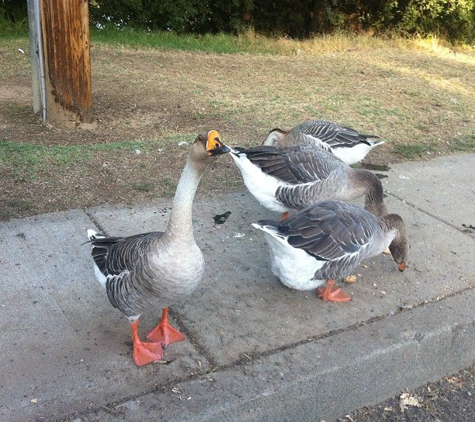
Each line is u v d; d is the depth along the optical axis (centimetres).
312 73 560
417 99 481
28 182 262
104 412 141
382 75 568
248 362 163
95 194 259
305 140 283
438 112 448
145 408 143
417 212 271
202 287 198
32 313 176
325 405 165
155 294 147
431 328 184
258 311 188
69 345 164
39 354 159
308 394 159
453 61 683
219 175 297
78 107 349
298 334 177
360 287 208
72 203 248
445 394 184
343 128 287
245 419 149
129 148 315
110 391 148
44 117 354
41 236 220
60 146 312
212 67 562
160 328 171
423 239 245
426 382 188
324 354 168
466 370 196
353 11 895
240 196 275
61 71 338
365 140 286
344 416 171
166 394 148
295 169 231
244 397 149
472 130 408
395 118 422
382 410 175
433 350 184
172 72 526
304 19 896
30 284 191
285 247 176
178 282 145
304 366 162
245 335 175
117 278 152
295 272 182
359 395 172
